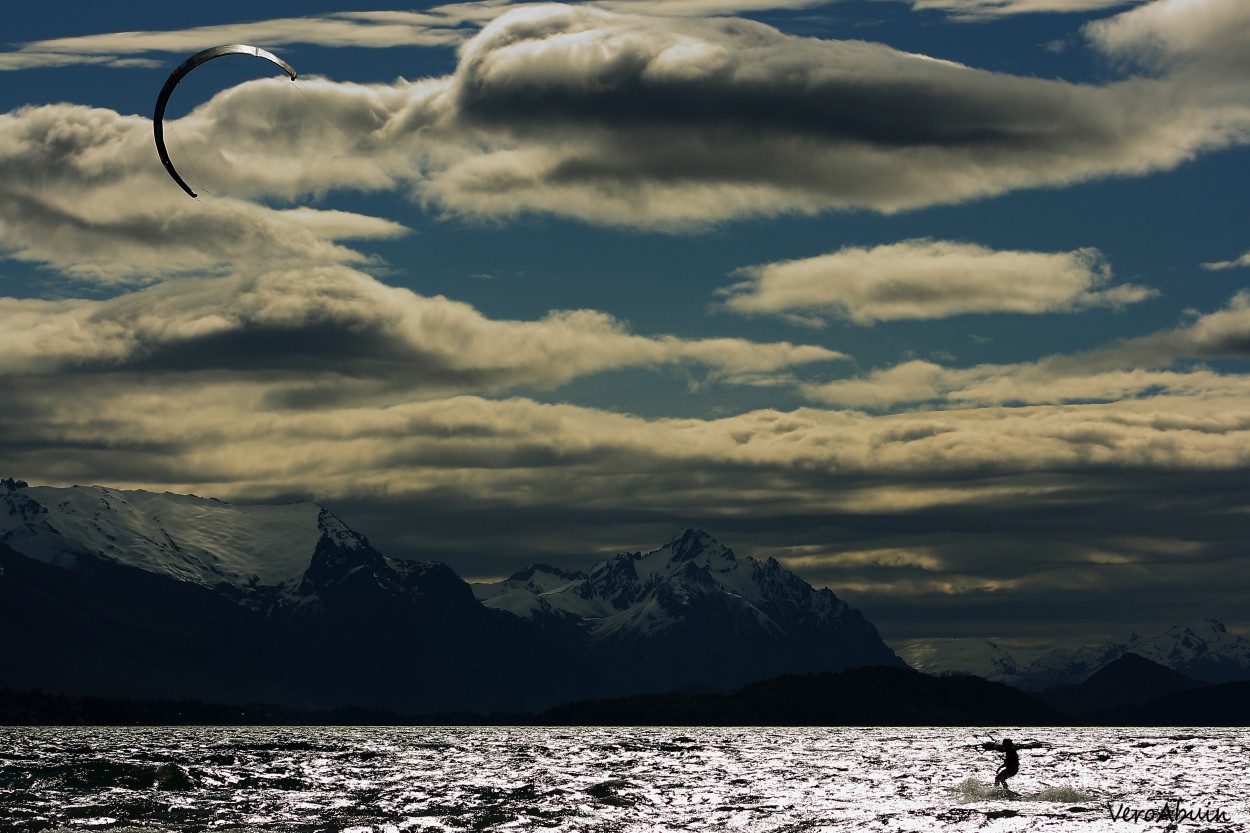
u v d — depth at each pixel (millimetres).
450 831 169750
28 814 182375
